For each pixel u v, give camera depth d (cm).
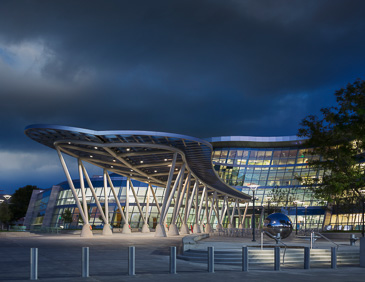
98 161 4756
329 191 3606
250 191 9556
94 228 7131
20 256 2186
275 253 1675
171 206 8588
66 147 4119
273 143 9769
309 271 1659
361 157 3334
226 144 10081
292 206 8488
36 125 3478
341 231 5022
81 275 1384
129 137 3791
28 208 10294
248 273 1545
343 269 1773
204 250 2277
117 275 1437
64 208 8412
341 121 3050
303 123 3578
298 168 9594
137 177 6119
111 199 8138
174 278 1362
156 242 3447
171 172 4212
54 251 2505
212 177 5722
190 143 3991
